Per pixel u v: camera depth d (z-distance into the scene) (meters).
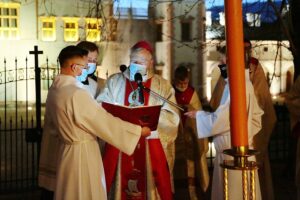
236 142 2.46
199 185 6.46
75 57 4.10
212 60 33.56
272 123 5.72
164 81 5.09
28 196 7.07
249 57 4.83
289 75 27.97
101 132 4.02
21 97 25.38
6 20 30.58
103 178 4.15
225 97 4.56
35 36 30.89
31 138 6.65
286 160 9.13
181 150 6.32
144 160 4.89
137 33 32.34
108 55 31.14
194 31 33.03
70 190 3.99
